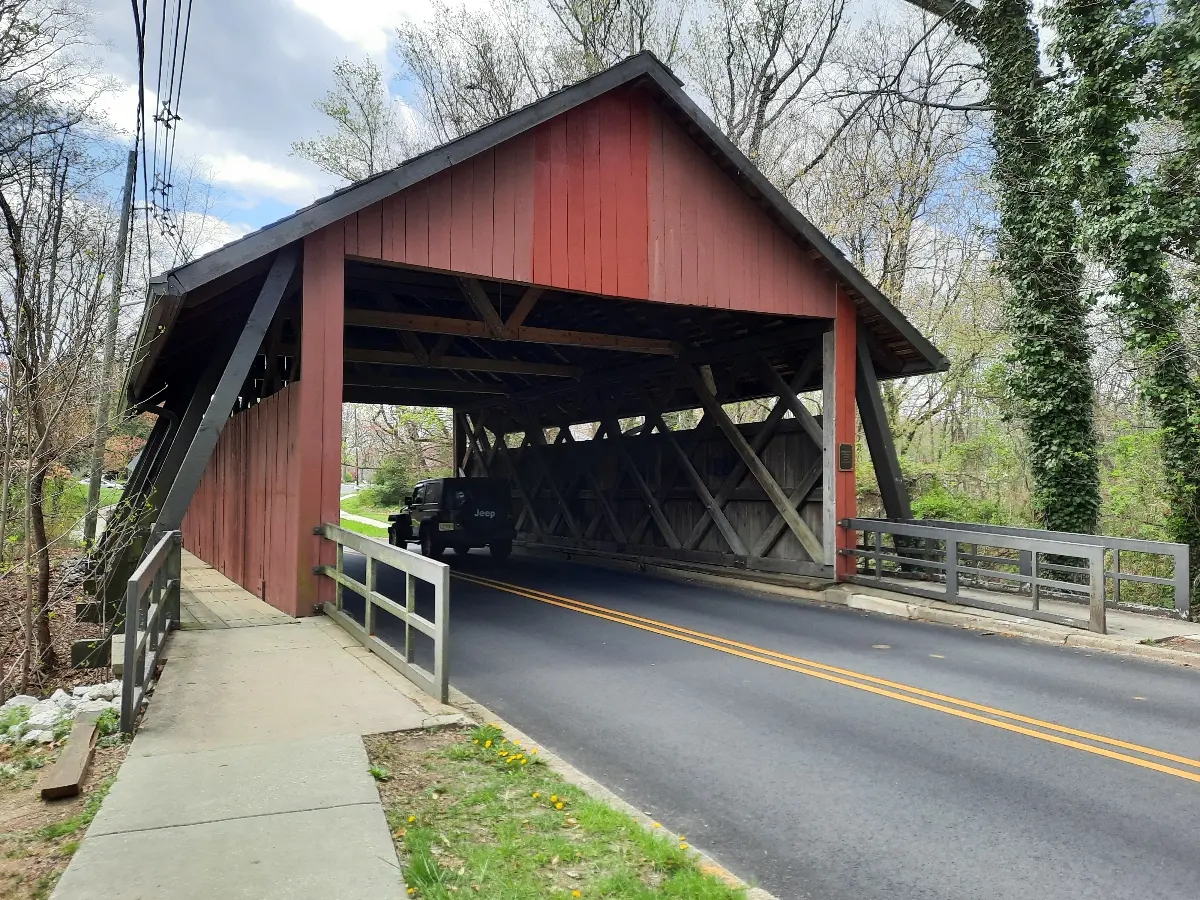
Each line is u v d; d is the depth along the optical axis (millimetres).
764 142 26953
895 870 3584
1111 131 13367
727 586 13391
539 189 10469
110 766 4434
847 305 12781
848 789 4543
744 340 14008
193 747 4598
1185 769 4863
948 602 10430
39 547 8156
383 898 2955
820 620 10180
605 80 10656
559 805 3965
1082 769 4863
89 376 8688
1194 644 8109
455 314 14797
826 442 12500
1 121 10711
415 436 36719
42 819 3762
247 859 3236
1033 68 15688
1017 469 20266
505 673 7289
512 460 21859
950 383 22219
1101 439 18922
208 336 12055
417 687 6066
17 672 7785
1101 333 15398
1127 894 3371
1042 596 10859
